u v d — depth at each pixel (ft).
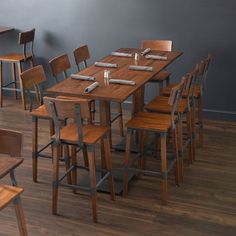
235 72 15.55
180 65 16.17
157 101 12.42
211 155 13.32
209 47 15.64
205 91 16.05
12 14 17.87
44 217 10.25
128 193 11.19
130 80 10.98
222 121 15.96
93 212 9.95
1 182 11.86
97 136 9.89
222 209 10.51
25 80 11.43
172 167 12.00
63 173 12.23
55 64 12.65
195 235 9.55
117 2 16.28
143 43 15.08
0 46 18.56
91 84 10.75
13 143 7.94
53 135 10.77
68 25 17.22
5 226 9.92
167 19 15.85
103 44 17.01
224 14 15.08
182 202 10.79
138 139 12.44
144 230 9.73
